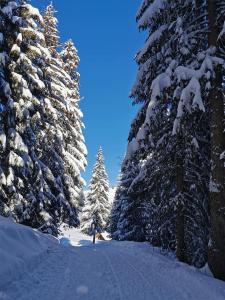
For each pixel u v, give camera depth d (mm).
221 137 11328
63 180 26672
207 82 11102
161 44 13164
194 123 12594
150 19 12562
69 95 28641
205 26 12930
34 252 10172
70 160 28281
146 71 13680
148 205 16906
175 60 12125
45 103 20938
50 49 30812
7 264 7352
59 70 27422
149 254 14234
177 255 13430
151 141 13203
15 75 17672
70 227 28922
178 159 13508
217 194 11039
